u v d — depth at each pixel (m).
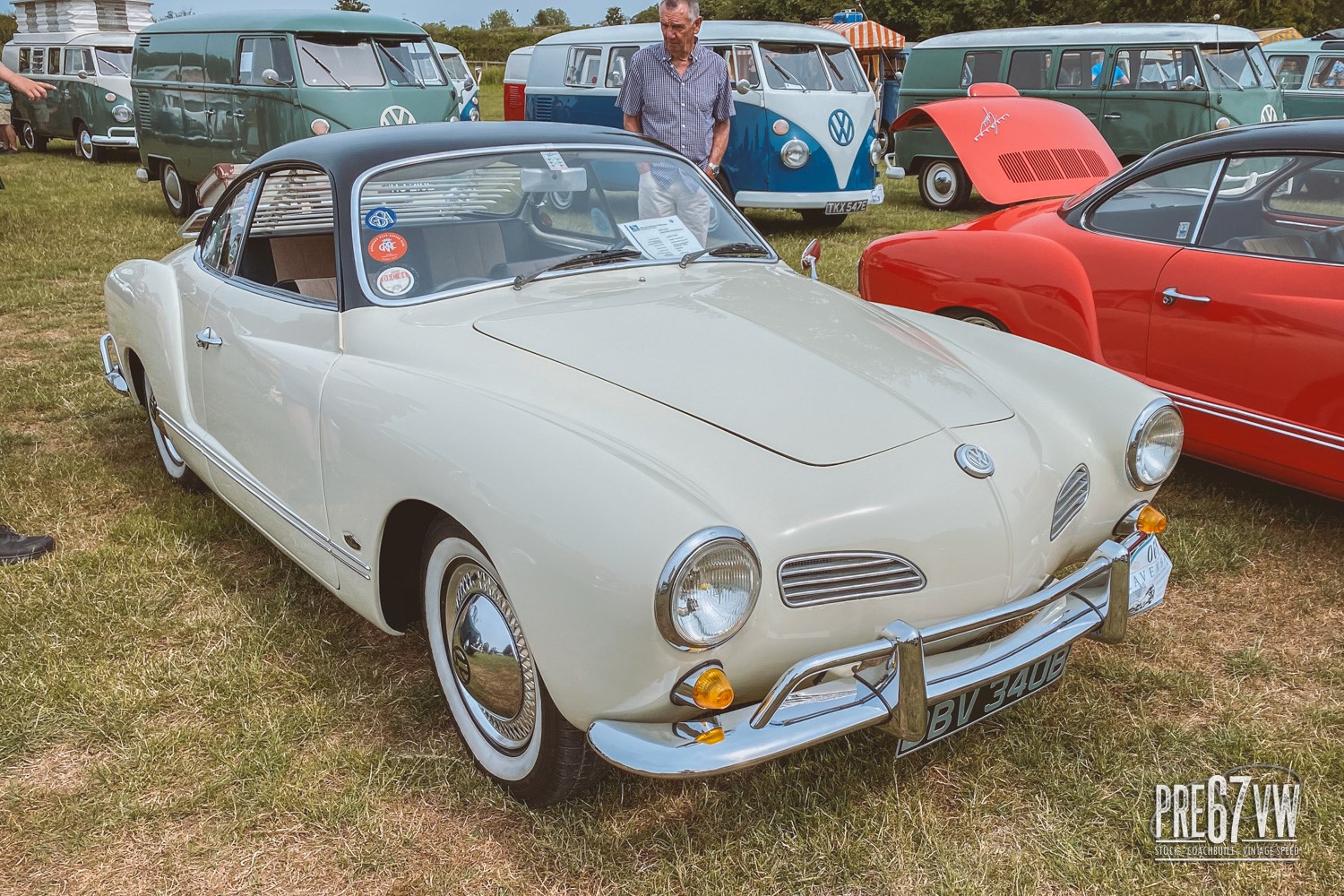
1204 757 2.71
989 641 2.64
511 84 15.44
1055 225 4.78
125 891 2.30
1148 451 2.75
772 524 2.15
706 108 6.17
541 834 2.44
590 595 2.04
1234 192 4.11
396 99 10.98
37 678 3.02
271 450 3.20
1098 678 3.06
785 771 2.63
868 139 11.23
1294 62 14.97
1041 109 8.80
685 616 1.96
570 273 3.27
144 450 4.96
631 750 2.07
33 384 5.91
